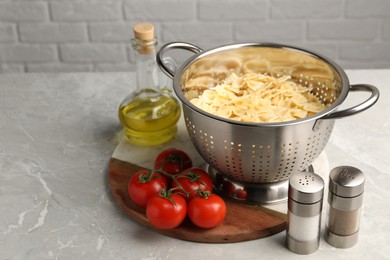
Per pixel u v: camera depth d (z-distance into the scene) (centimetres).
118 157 158
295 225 128
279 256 131
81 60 271
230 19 260
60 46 267
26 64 272
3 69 273
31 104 182
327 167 153
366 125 170
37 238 136
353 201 126
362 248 133
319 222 129
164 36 264
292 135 129
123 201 143
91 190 150
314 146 135
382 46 266
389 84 187
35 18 260
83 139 168
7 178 154
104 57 270
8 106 181
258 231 134
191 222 137
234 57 159
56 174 155
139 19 260
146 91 159
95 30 263
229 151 133
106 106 181
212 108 151
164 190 133
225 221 137
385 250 132
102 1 256
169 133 164
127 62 272
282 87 157
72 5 257
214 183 149
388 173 153
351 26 262
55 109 180
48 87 191
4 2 256
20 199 147
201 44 266
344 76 140
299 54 154
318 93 159
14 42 266
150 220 133
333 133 168
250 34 264
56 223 140
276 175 138
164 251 133
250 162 134
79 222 140
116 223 140
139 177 139
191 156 160
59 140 167
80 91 189
